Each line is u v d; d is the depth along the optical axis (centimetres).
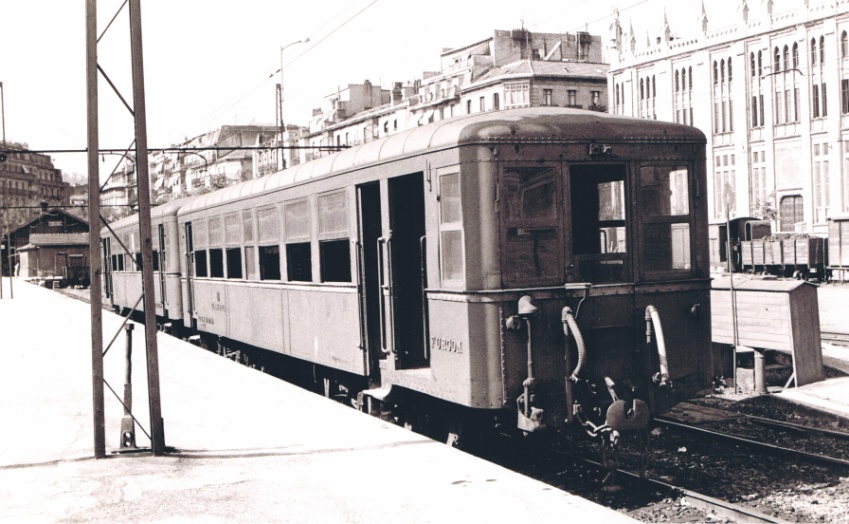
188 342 1977
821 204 5100
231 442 890
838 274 4012
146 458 829
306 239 1252
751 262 4175
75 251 8750
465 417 936
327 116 8962
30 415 1062
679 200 894
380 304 1018
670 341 884
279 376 1614
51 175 16225
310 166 1237
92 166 825
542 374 834
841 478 858
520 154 830
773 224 5288
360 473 752
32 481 755
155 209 2264
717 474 885
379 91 8862
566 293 841
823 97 5053
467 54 7519
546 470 902
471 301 827
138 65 811
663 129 884
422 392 928
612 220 886
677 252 891
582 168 905
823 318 2306
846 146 4938
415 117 7581
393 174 962
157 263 2242
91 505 680
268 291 1440
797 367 1320
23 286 6391
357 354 1096
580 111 901
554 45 7362
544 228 841
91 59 811
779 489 828
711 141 5841
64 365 1570
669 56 6097
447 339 870
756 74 5475
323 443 874
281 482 730
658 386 874
